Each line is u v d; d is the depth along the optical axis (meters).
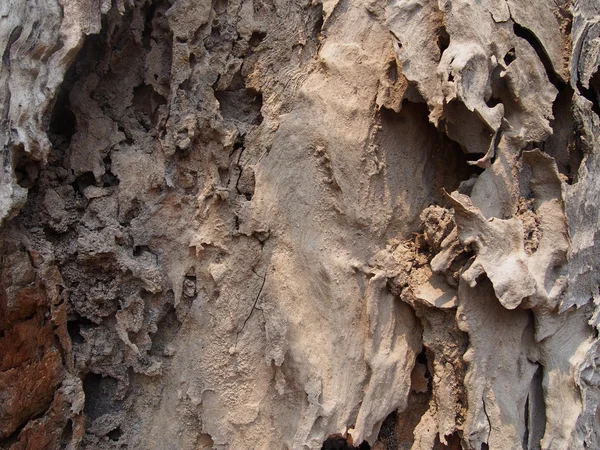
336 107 0.50
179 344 0.50
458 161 0.50
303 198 0.50
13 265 0.43
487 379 0.47
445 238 0.47
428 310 0.48
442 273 0.47
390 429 0.51
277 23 0.51
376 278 0.49
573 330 0.47
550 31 0.48
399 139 0.50
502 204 0.47
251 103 0.52
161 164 0.50
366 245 0.50
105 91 0.51
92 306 0.48
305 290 0.50
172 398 0.50
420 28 0.47
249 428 0.49
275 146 0.50
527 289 0.44
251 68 0.52
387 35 0.50
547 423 0.46
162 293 0.49
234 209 0.50
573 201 0.46
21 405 0.44
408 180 0.50
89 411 0.49
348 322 0.49
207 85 0.50
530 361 0.47
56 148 0.49
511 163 0.47
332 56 0.50
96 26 0.44
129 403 0.50
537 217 0.47
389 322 0.50
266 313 0.49
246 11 0.51
